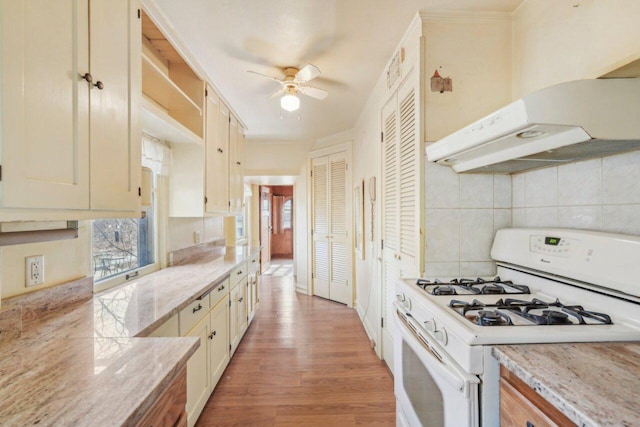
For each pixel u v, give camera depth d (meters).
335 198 4.25
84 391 0.66
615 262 1.03
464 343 0.90
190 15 1.66
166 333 1.32
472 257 1.65
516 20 1.64
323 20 1.71
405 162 1.90
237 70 2.28
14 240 0.89
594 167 1.22
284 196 8.95
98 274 1.66
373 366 2.45
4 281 1.05
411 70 1.78
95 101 1.07
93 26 1.06
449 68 1.66
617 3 1.11
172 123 1.83
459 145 1.28
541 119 0.92
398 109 2.03
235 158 3.17
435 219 1.64
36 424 0.55
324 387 2.15
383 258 2.52
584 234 1.17
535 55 1.51
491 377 0.88
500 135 1.05
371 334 2.94
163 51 1.97
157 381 0.71
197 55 2.08
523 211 1.59
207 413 1.87
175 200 2.31
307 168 4.66
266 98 2.82
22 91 0.79
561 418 0.67
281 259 8.40
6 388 0.67
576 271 1.16
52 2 0.89
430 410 1.11
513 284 1.47
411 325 1.33
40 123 0.85
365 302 3.27
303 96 2.80
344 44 1.96
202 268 2.30
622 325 0.97
